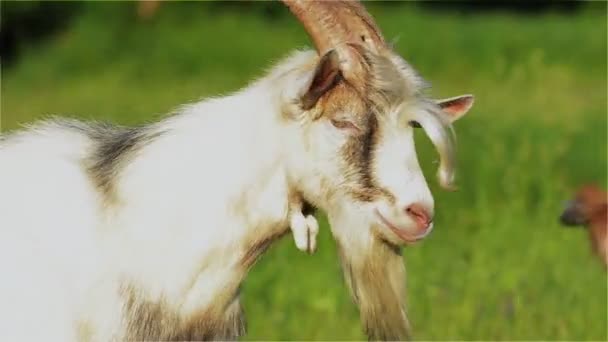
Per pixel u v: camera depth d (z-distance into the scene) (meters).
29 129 8.55
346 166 7.79
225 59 37.38
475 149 18.73
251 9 40.28
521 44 36.41
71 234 8.18
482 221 16.56
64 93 35.06
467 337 12.48
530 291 13.54
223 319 8.28
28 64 38.69
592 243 11.45
